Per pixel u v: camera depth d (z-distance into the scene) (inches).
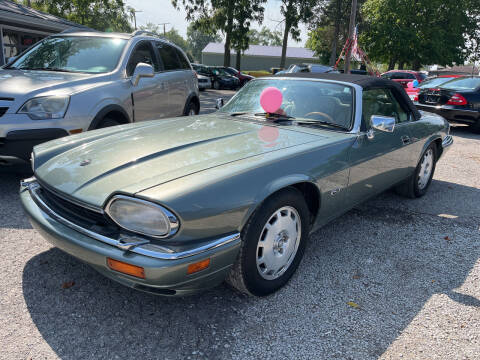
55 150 107.8
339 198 117.9
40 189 100.6
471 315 96.4
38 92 156.1
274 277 99.7
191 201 75.7
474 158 280.5
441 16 1304.1
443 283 110.8
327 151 108.3
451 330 90.4
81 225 83.1
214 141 105.7
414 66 1374.3
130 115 198.8
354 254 125.6
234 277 91.0
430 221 156.6
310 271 113.7
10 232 127.4
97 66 196.5
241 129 118.7
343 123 124.5
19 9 530.0
